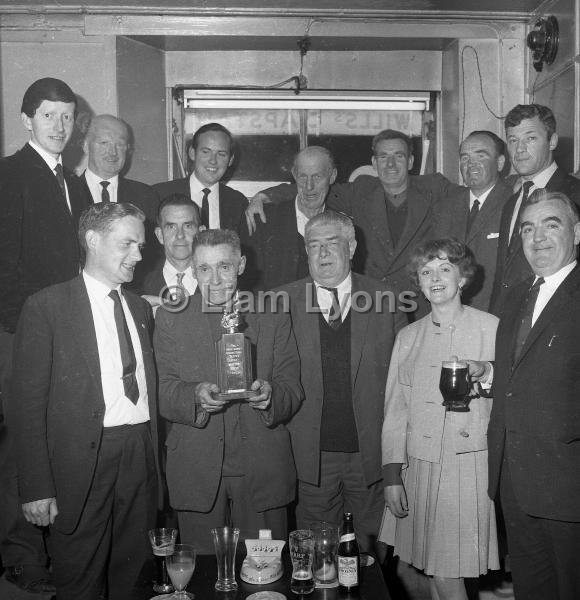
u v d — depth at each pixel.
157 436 2.51
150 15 4.33
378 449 2.71
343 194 3.80
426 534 2.41
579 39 3.75
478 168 3.38
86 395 2.35
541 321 2.20
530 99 4.39
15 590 2.82
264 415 2.54
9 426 2.81
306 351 2.76
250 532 2.55
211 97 4.78
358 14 4.38
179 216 3.05
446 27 4.45
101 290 2.44
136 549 2.47
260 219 3.62
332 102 4.83
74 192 3.10
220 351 2.47
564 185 3.01
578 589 2.15
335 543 2.14
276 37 4.46
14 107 4.30
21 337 2.38
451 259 2.48
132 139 4.46
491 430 2.32
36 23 4.28
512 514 2.28
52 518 2.34
